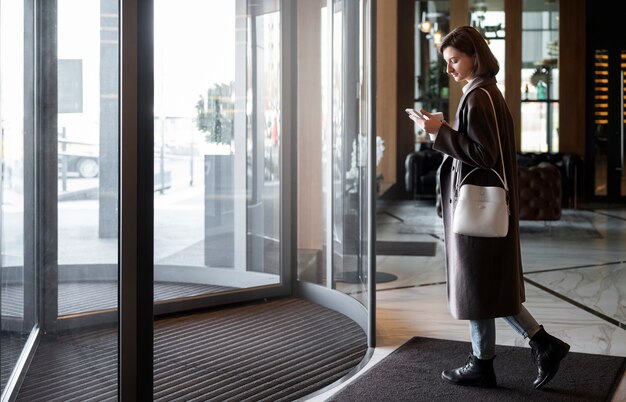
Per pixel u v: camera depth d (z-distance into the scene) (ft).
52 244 8.03
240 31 16.48
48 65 8.02
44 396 7.92
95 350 8.38
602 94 42.32
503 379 10.90
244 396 10.28
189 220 16.42
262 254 16.97
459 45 10.22
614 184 42.34
